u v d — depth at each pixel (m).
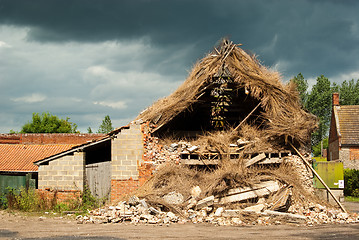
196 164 18.77
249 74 19.38
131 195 17.14
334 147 40.16
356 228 13.43
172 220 14.41
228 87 21.28
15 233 12.03
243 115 22.62
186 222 14.43
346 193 31.34
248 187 16.64
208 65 19.67
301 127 18.62
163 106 18.98
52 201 18.88
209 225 13.81
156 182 17.70
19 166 24.17
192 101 19.34
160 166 18.53
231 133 19.69
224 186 16.64
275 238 11.30
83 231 12.37
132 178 18.48
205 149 18.81
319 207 17.17
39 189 19.39
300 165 18.84
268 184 16.86
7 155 26.08
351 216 16.19
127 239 10.99
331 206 18.30
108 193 19.20
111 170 18.69
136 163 18.53
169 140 19.42
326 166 21.97
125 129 18.73
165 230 12.60
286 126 18.58
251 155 18.81
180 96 19.28
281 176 17.56
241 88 20.70
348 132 38.06
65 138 33.78
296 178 18.09
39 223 14.26
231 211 15.07
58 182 19.30
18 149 27.14
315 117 19.72
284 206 15.79
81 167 19.27
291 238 11.34
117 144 18.73
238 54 20.03
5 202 21.38
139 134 18.69
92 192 19.41
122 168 18.59
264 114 19.47
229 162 17.98
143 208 15.10
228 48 19.94
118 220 14.37
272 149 18.73
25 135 33.53
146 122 18.77
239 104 22.42
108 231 12.36
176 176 17.81
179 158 18.89
